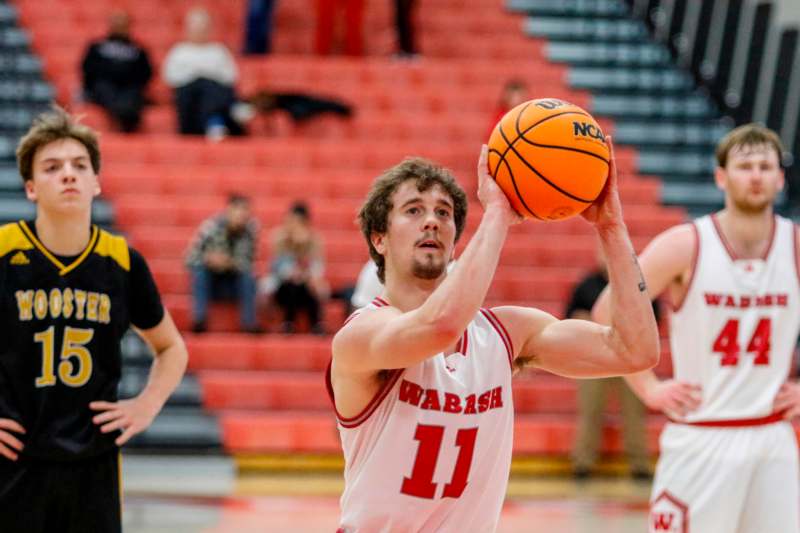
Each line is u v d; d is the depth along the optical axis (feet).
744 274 30.94
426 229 20.44
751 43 82.17
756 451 30.25
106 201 73.61
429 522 20.95
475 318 21.35
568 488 55.98
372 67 87.86
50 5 93.76
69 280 26.32
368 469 20.67
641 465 57.93
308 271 64.49
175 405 61.36
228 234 64.08
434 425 20.30
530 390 62.90
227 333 66.28
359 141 81.76
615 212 20.92
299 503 51.29
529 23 95.86
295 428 59.31
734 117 85.25
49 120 26.40
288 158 78.48
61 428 25.90
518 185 19.99
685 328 31.24
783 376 30.91
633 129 84.64
